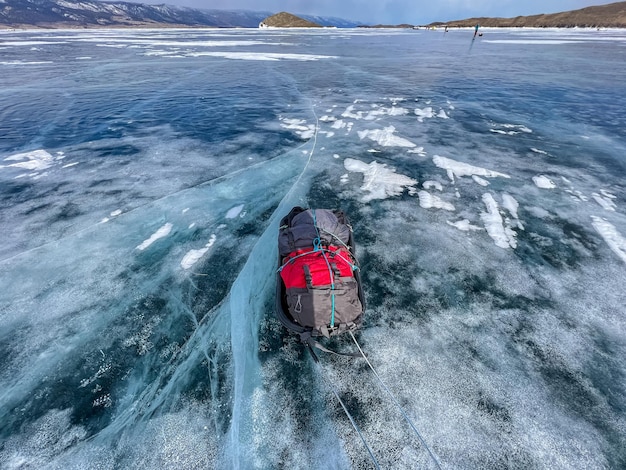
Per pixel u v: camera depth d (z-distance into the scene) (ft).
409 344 8.72
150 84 42.98
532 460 6.33
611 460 6.33
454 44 111.45
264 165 20.06
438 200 16.14
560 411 7.14
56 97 35.40
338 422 6.99
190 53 79.56
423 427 6.88
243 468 6.25
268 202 16.02
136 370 8.14
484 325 9.29
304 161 20.62
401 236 13.42
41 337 8.93
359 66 59.98
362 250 12.59
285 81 46.14
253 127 27.12
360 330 9.14
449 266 11.69
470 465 6.27
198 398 7.50
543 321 9.39
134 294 10.41
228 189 17.17
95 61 62.44
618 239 12.96
